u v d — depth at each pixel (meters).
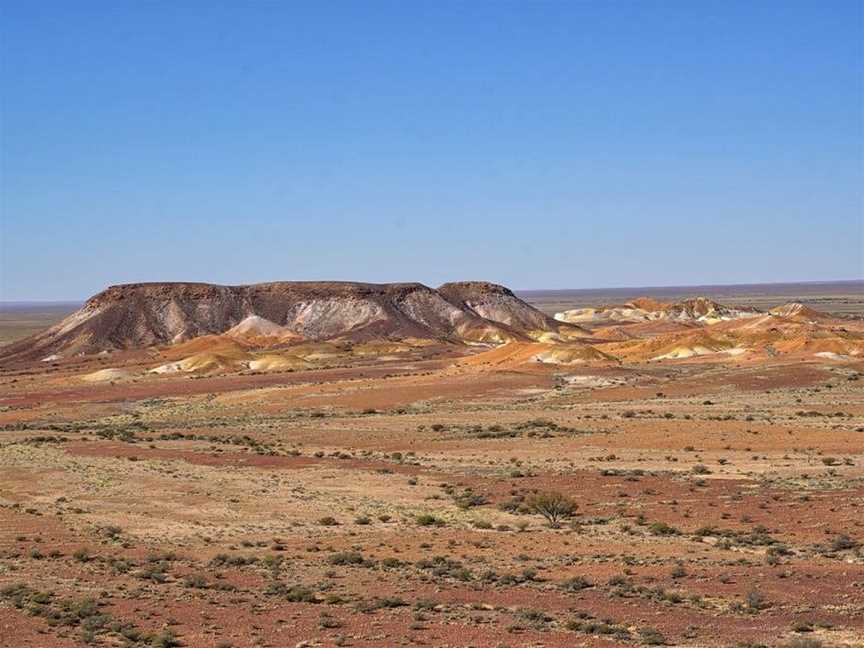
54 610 34.97
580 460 81.50
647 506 61.12
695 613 34.22
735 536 51.19
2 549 49.44
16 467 79.56
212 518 59.56
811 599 36.22
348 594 38.16
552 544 49.94
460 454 86.69
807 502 60.09
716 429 95.88
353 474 76.06
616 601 36.22
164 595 38.16
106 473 76.62
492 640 30.36
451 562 44.66
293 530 55.53
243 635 31.34
